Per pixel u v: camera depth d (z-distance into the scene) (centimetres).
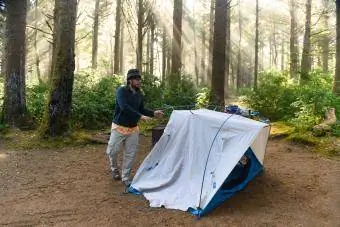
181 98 1300
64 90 908
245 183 600
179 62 1838
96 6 2628
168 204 539
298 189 617
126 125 603
